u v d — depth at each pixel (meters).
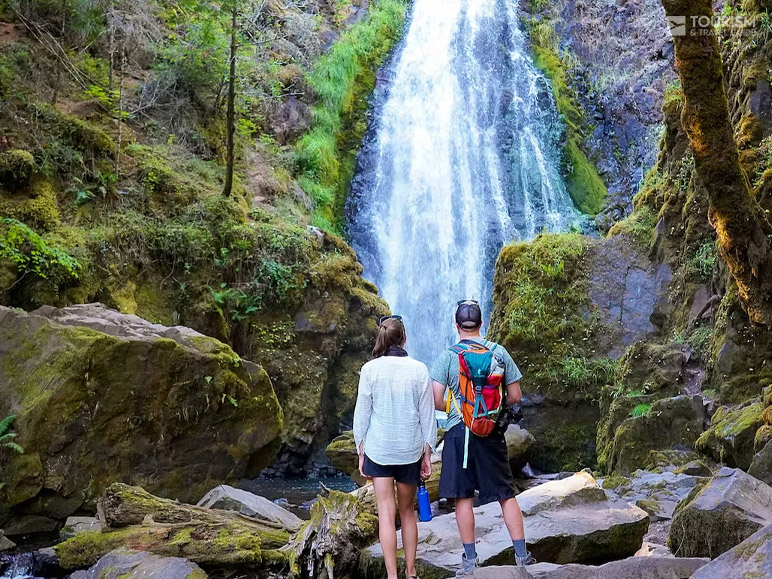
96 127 14.78
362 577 5.74
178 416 8.85
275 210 17.11
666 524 6.83
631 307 13.91
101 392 8.38
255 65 18.94
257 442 9.50
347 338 15.57
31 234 11.73
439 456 9.25
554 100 24.19
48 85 15.16
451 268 21.23
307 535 5.92
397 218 21.53
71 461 8.19
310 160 20.06
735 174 8.59
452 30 25.28
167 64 17.33
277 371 14.31
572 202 22.75
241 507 7.26
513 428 12.30
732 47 12.68
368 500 6.60
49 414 8.07
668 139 14.51
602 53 26.06
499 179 22.59
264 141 19.39
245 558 5.99
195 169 16.30
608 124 24.73
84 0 15.88
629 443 10.38
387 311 16.19
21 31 15.58
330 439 15.09
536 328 13.90
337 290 15.45
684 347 11.83
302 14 23.00
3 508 7.79
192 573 5.45
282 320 14.79
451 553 5.43
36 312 9.24
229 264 14.51
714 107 8.41
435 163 22.67
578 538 5.53
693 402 10.14
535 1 27.06
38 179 13.10
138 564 5.61
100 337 8.39
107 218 13.73
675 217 13.70
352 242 20.52
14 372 8.48
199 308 13.83
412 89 23.84
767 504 5.08
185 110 17.41
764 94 11.37
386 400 4.78
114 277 13.05
